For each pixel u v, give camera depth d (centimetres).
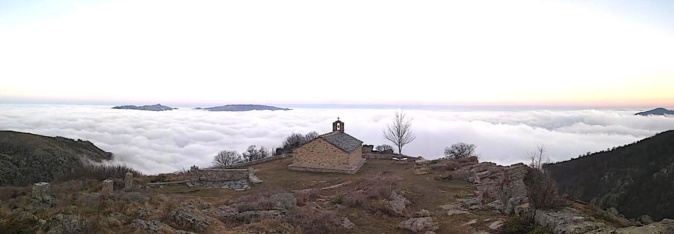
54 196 2427
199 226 1920
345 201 2762
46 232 1582
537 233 1927
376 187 3156
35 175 7769
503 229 2148
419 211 2661
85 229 1598
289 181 4212
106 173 4169
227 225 2075
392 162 5791
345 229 2256
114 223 1733
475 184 3647
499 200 2766
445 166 4584
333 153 4828
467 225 2308
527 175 2712
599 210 2523
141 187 3541
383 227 2328
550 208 2133
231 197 3288
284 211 2394
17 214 1792
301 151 4978
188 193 3472
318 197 3145
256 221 2172
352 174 4678
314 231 2147
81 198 2256
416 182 3756
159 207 2142
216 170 4178
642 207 5741
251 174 4306
